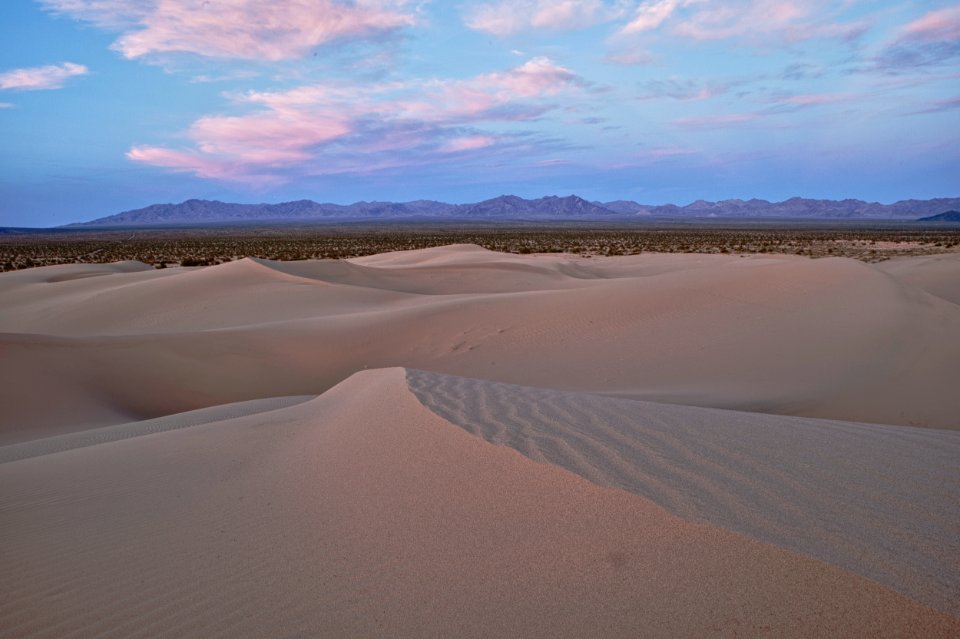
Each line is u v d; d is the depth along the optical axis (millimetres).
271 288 26734
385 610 2766
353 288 27172
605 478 3479
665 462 3846
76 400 11820
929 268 32000
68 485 4992
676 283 18281
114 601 3125
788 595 2438
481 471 3893
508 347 15336
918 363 11258
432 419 5074
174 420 9094
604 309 17203
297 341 16203
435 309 18734
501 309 18375
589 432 4625
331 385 14297
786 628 2312
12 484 5133
